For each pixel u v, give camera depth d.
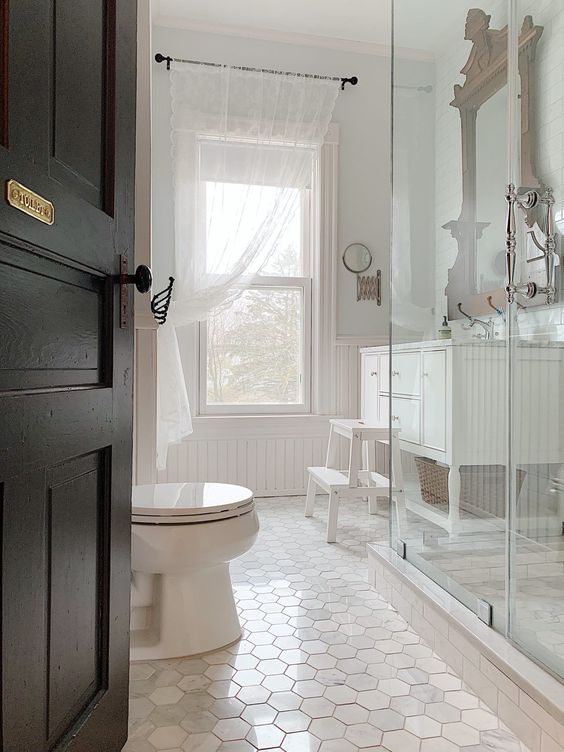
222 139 3.46
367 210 3.77
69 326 0.85
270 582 2.15
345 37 3.67
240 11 3.38
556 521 1.34
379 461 3.72
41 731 0.75
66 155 0.82
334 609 1.91
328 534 2.63
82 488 0.90
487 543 1.55
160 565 1.55
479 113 1.89
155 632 1.65
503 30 1.78
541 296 1.47
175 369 3.05
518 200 1.59
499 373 1.61
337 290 3.74
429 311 2.04
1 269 0.65
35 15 0.72
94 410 0.92
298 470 3.67
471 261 1.84
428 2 2.16
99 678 0.97
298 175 3.55
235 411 3.66
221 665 1.54
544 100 1.55
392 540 2.13
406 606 1.82
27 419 0.71
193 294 3.35
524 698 1.21
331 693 1.41
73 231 0.83
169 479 3.48
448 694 1.41
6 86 0.65
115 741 1.03
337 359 3.74
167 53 3.46
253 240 3.41
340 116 3.71
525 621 1.35
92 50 0.92
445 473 1.81
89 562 0.92
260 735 1.24
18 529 0.69
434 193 2.09
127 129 1.07
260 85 3.49
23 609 0.70
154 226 3.43
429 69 2.16
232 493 1.73
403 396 2.16
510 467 1.51
